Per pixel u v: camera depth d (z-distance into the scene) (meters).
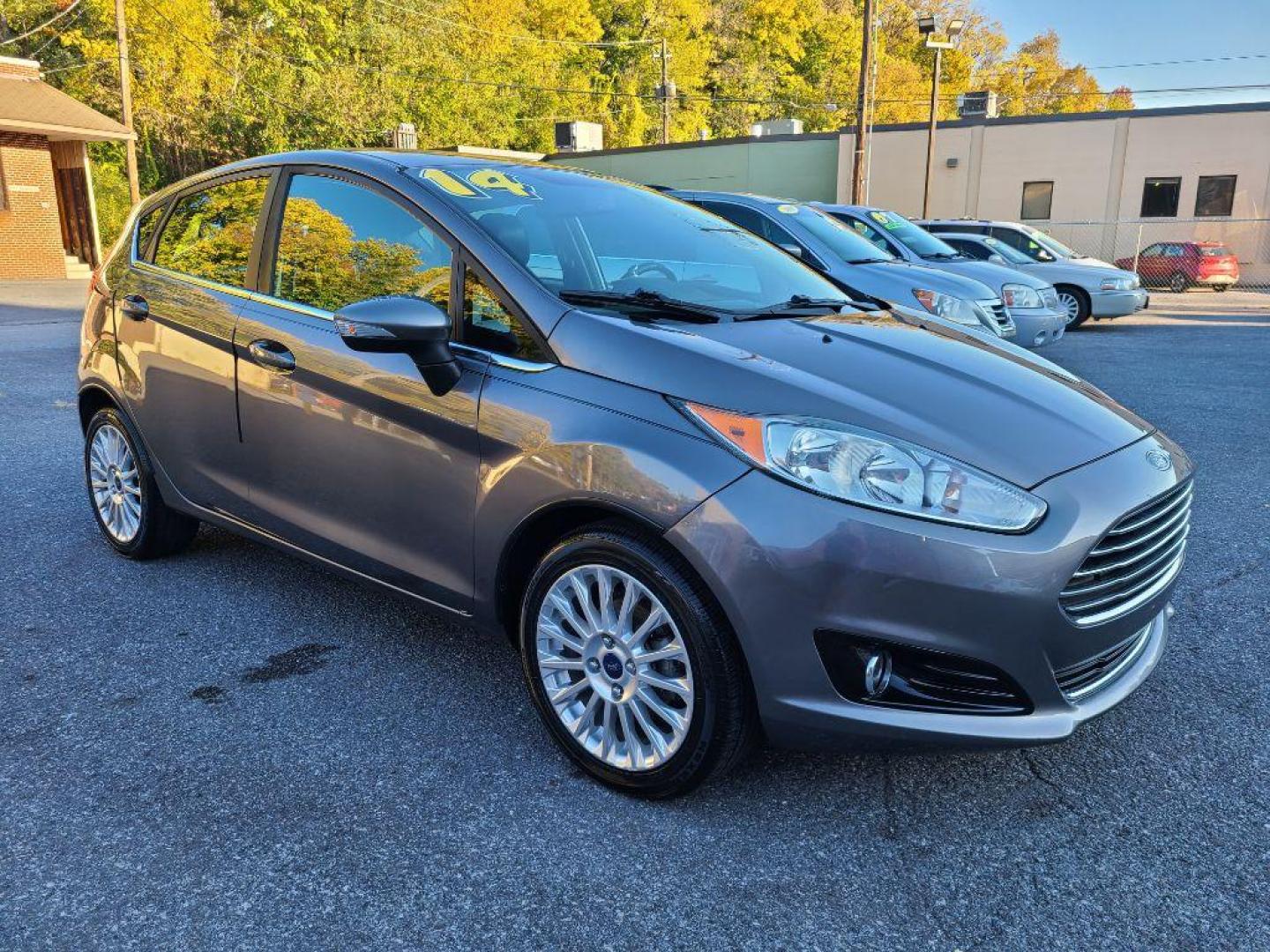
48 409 7.01
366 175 2.97
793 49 60.47
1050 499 2.09
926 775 2.48
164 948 1.86
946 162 28.45
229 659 3.09
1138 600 2.31
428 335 2.40
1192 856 2.15
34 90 23.47
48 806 2.29
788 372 2.29
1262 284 26.47
